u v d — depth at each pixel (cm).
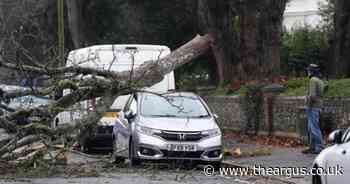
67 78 2223
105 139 2891
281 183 1966
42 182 1884
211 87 4472
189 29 5328
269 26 3647
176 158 2228
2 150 2038
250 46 3650
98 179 1962
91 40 5553
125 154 2369
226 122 3616
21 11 4191
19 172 2048
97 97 2253
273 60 3650
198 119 2323
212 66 5172
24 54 2227
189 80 5034
